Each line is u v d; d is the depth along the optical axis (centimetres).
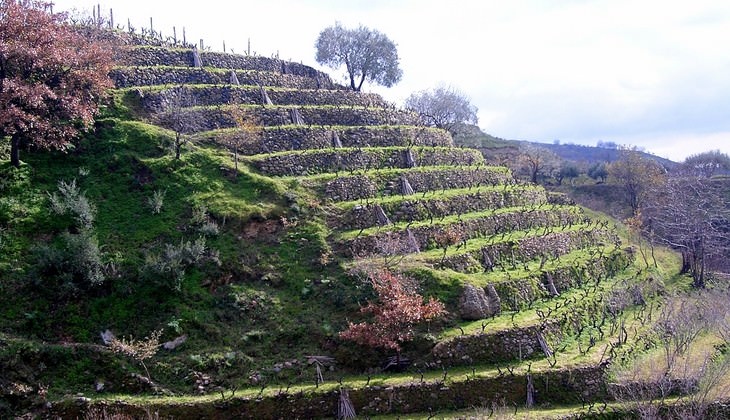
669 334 3650
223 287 3366
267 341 3114
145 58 5678
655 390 2980
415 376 2939
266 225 3838
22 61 3738
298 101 5816
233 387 2834
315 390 2786
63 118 4162
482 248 4028
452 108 9838
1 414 2477
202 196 3925
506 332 3197
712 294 5066
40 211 3522
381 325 3019
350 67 7938
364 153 4984
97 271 3145
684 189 7081
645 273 5094
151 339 2942
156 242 3512
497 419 2616
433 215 4381
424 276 3491
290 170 4575
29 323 2900
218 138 4650
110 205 3738
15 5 3694
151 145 4294
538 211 5053
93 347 2839
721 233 6506
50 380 2667
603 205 8912
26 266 3162
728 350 3612
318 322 3244
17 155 3800
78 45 4294
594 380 3025
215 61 6222
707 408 2916
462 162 5634
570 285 4172
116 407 2591
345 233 3903
